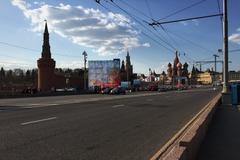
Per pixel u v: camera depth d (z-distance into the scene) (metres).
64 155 9.83
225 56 34.84
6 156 9.59
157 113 23.16
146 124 17.16
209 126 16.73
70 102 35.28
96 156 9.80
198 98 46.78
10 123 16.75
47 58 117.50
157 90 115.00
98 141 12.20
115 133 14.09
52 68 118.25
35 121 17.61
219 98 34.38
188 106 30.16
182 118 20.05
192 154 9.08
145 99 43.25
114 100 40.00
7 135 13.12
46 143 11.58
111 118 19.66
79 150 10.57
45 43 118.81
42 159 9.30
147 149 10.88
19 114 21.42
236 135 14.09
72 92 79.31
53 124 16.50
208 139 13.06
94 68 101.75
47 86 115.88
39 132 13.94
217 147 11.45
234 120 19.77
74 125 16.25
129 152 10.42
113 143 11.86
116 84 100.00
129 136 13.38
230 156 10.09
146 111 24.59
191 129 10.70
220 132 14.96
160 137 13.21
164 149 10.86
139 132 14.46
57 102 35.56
